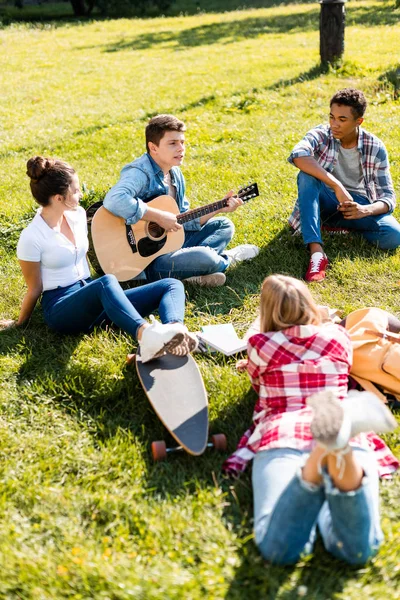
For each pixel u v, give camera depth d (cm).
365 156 480
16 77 1452
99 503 273
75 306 371
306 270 467
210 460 296
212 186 625
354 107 458
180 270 443
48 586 236
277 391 285
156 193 451
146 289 373
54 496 278
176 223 437
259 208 563
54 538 260
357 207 457
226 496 276
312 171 464
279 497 236
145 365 333
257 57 1361
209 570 238
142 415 329
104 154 800
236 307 430
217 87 1105
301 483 227
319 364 285
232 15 2269
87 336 391
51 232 379
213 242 471
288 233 514
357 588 230
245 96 977
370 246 487
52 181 368
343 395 284
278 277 298
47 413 333
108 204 423
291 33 1702
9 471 293
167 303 359
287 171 644
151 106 1037
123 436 315
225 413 325
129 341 385
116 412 337
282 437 263
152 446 298
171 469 293
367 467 251
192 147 770
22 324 410
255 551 246
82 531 262
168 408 310
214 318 416
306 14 2055
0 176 734
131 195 428
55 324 387
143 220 438
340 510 224
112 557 245
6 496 280
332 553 241
